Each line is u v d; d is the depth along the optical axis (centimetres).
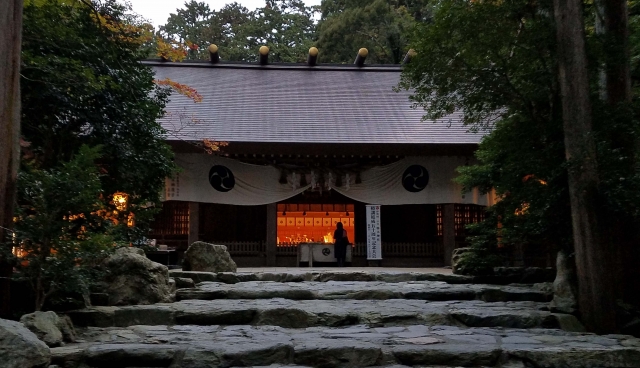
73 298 596
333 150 1620
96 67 841
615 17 702
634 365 473
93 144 847
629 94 696
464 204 1806
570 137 614
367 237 1667
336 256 1673
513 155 748
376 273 939
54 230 529
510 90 726
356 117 1827
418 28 740
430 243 1784
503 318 616
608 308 589
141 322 597
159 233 1820
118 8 868
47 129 852
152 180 962
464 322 618
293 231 2169
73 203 536
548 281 895
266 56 2225
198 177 1680
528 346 498
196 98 1144
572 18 621
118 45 897
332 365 469
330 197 1948
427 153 1636
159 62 2184
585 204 601
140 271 668
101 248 557
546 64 702
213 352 459
